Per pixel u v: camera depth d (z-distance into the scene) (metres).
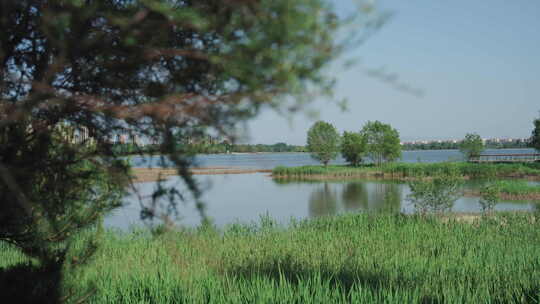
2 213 2.31
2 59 1.88
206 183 1.92
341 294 6.01
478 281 6.83
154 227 1.94
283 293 5.75
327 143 60.72
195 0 1.59
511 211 18.44
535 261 8.23
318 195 31.05
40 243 3.02
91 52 1.76
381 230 13.19
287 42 1.34
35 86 1.59
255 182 45.09
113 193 2.88
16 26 1.86
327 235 12.36
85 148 2.32
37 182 2.33
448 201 15.90
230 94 1.53
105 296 5.71
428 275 7.16
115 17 1.57
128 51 1.71
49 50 1.87
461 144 62.72
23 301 3.57
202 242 10.53
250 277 7.30
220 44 1.58
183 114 1.67
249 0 1.32
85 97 1.69
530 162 57.88
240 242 11.16
